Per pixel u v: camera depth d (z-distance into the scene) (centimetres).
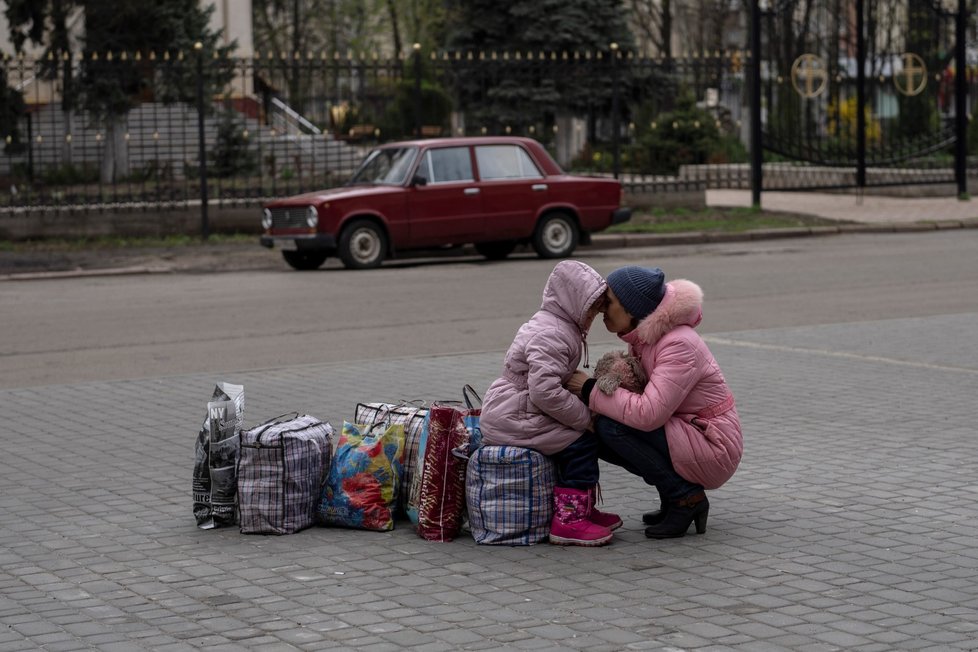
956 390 996
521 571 588
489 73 2838
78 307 1591
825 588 554
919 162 3356
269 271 2019
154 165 2977
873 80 3002
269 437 652
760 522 660
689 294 630
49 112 3275
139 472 784
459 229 2050
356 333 1346
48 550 628
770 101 2909
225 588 567
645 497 720
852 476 746
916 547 611
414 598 550
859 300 1555
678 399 622
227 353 1235
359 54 4544
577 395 641
